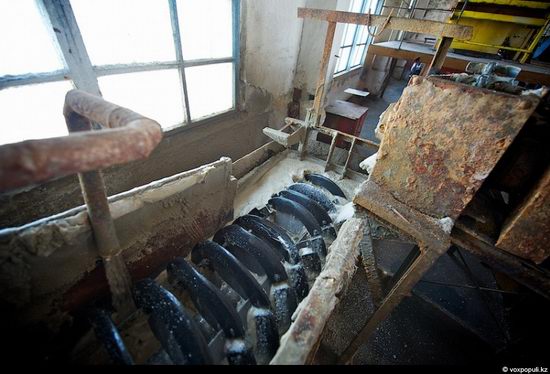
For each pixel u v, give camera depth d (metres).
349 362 1.35
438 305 1.80
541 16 2.59
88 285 0.80
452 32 1.41
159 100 1.91
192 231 1.16
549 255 0.74
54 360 0.68
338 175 2.09
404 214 0.90
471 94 0.69
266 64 2.72
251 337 0.86
